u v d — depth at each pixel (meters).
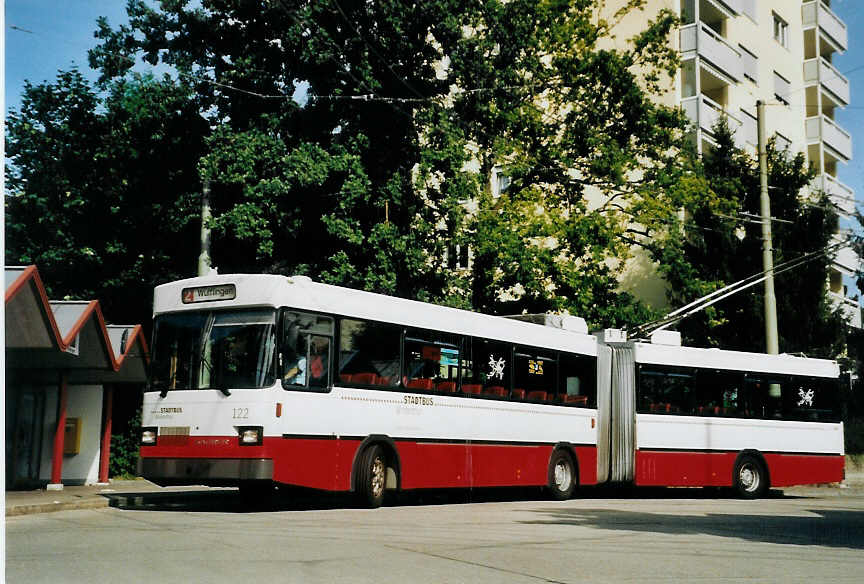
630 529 12.16
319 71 24.69
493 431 17.11
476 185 25.17
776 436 22.27
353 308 14.55
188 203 26.25
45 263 27.58
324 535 10.41
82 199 27.66
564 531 11.66
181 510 14.05
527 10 27.36
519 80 27.86
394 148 25.30
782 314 28.78
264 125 24.56
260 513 13.32
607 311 26.59
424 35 25.25
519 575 7.88
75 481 20.08
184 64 25.75
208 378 13.38
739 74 39.47
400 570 7.95
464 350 16.69
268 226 23.80
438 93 26.17
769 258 25.75
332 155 24.11
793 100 45.34
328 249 25.17
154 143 26.77
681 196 27.83
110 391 20.70
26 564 7.83
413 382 15.53
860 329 31.27
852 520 14.65
